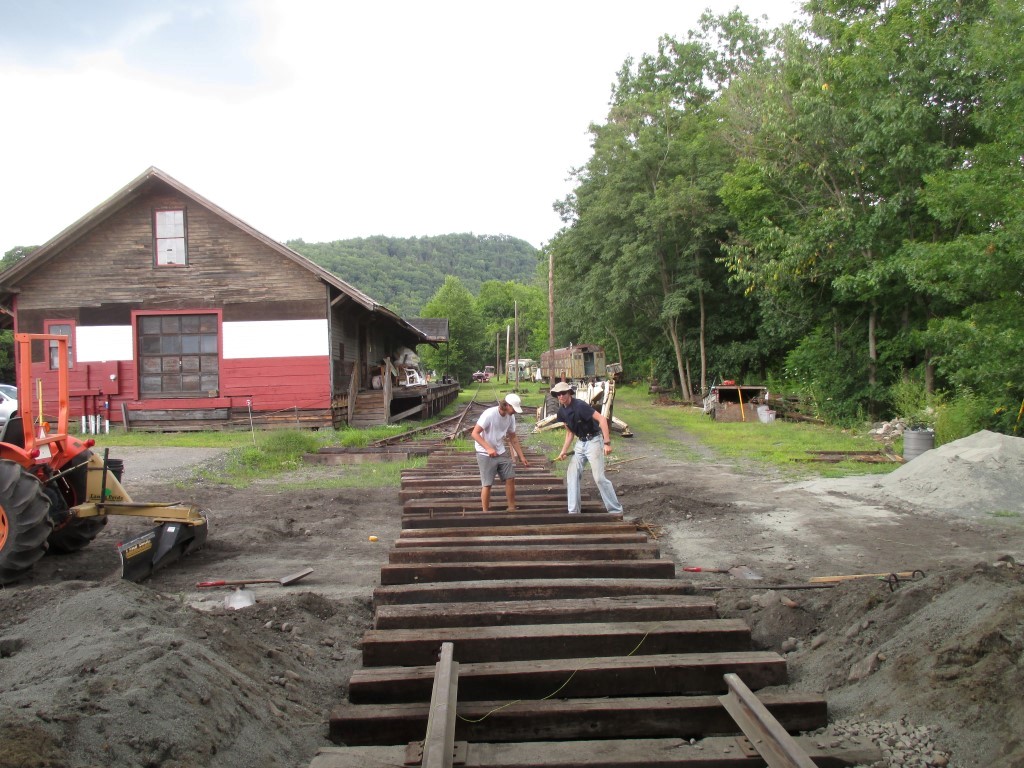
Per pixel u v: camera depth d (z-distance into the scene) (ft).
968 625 13.58
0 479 20.40
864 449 49.57
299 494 35.60
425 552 21.61
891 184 53.93
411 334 104.63
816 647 15.93
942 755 11.12
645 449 52.75
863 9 56.29
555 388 26.55
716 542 25.44
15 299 65.05
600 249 107.76
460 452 48.75
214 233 64.64
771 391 85.61
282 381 64.44
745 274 65.67
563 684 14.25
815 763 11.23
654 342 117.08
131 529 28.22
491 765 11.68
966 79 48.91
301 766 11.42
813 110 54.24
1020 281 39.29
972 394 45.75
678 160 96.32
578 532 24.67
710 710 13.29
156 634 13.15
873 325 61.98
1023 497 30.22
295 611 17.97
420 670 14.61
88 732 9.64
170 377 64.95
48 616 14.56
